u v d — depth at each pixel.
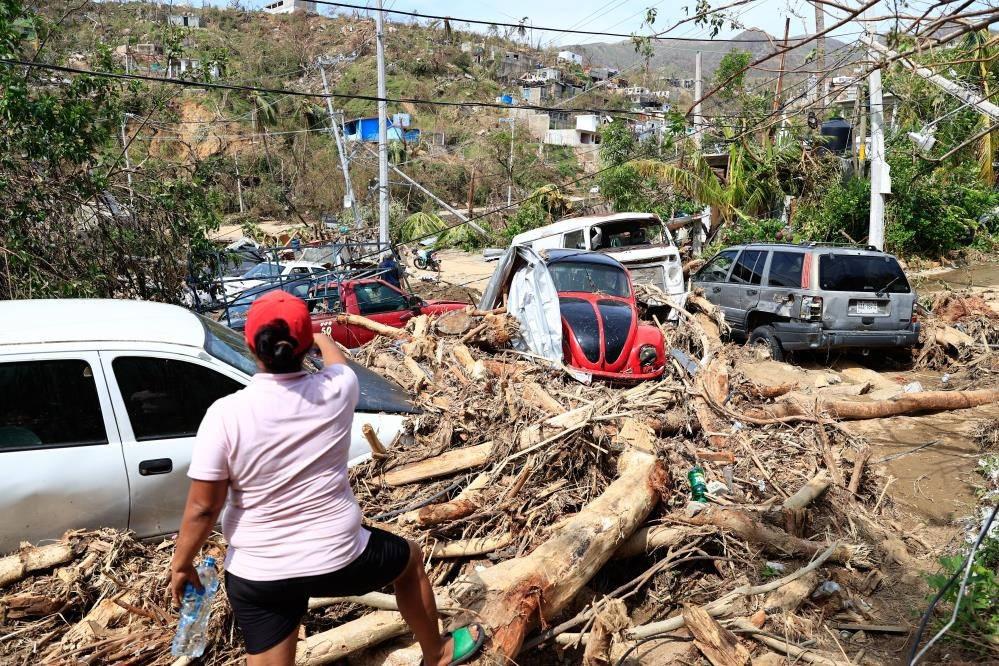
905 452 7.37
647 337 9.02
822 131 23.03
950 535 5.63
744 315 11.62
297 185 42.31
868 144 20.44
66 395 4.21
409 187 42.72
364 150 44.00
